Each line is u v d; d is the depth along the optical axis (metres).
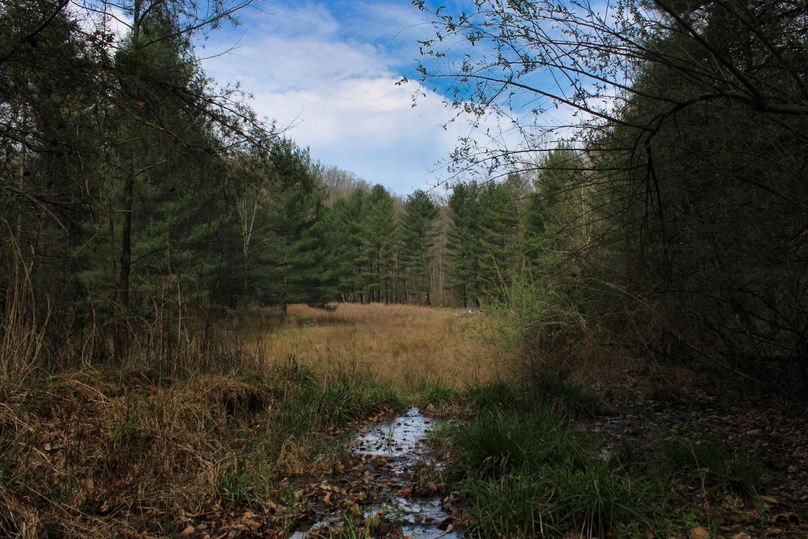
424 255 49.84
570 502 3.68
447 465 4.87
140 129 6.27
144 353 6.86
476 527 3.66
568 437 5.09
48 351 5.98
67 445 4.23
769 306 6.20
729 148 4.79
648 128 4.61
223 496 4.33
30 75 5.20
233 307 18.53
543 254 10.01
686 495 4.04
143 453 4.56
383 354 13.28
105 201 6.56
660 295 6.88
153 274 11.87
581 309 9.62
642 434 5.96
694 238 5.99
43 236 6.04
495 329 10.27
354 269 48.34
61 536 3.41
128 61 5.75
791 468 4.58
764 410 6.65
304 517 4.01
